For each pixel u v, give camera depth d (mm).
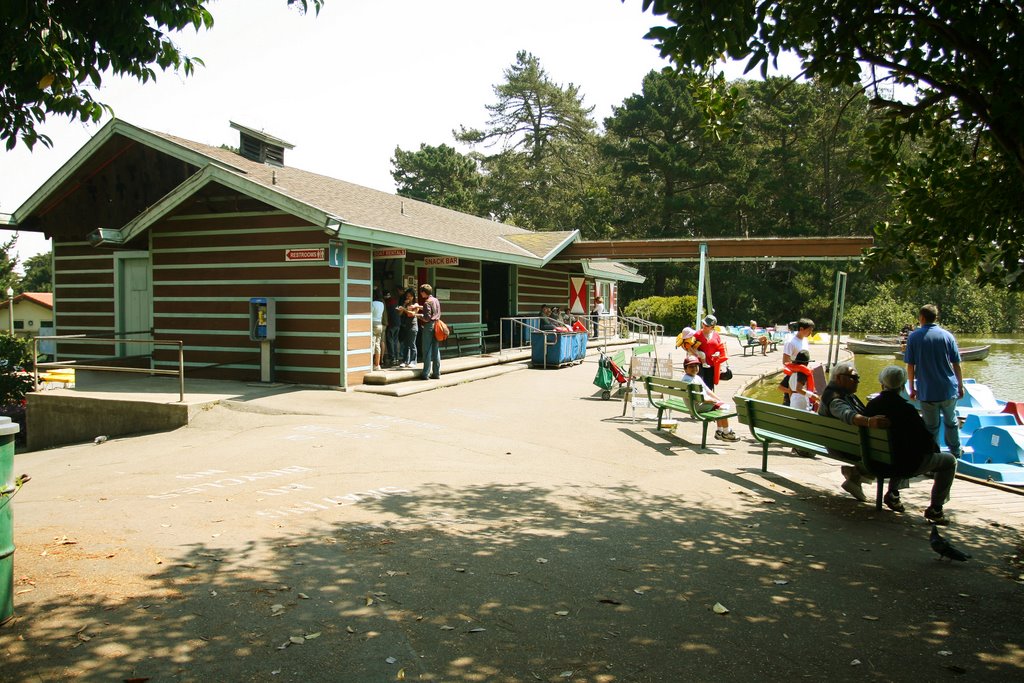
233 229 14172
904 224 6664
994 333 53438
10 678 3270
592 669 3543
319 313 13414
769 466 8539
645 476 7961
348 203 15633
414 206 21094
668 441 10000
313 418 10828
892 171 6219
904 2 5238
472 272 21016
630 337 33375
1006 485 7766
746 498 7059
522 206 59438
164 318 14992
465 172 62875
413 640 3783
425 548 5234
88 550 4996
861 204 50969
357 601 4246
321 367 13438
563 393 14375
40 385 15156
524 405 12750
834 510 6688
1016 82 4719
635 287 60375
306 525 5727
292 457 8375
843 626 4152
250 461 8180
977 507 6969
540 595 4445
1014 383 21781
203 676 3340
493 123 63250
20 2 5297
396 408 11844
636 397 13281
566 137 62250
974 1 4926
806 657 3752
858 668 3645
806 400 10148
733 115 6188
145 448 9242
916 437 6090
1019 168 4930
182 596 4230
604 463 8594
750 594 4594
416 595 4371
